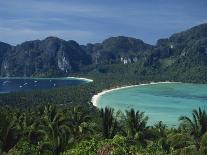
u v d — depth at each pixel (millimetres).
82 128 98438
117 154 35438
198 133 78125
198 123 80375
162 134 99125
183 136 77000
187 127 81438
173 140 77125
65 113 123688
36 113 138000
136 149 37844
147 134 94000
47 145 72000
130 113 95000
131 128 91438
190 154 65938
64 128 94062
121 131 90875
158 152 45688
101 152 35656
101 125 88812
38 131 87875
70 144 73188
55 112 108438
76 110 129875
